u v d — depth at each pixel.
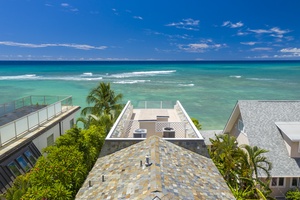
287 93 75.81
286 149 20.38
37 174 11.76
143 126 18.41
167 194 8.52
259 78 121.25
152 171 10.02
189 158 12.52
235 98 67.62
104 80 102.56
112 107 32.81
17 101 24.62
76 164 12.73
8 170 14.71
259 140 20.97
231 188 16.73
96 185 10.71
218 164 19.34
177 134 17.34
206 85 91.94
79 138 15.70
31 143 17.95
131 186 9.57
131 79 108.06
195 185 10.02
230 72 159.75
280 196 19.95
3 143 15.85
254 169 18.12
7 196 12.20
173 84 93.06
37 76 120.44
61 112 24.62
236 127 26.75
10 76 120.69
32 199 10.44
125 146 13.87
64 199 10.84
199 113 52.06
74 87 81.62
